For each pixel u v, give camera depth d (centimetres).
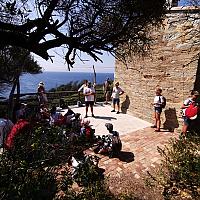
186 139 596
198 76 1006
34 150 267
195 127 931
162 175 579
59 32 198
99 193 470
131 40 225
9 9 184
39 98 1145
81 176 499
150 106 1163
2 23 184
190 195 517
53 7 186
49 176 258
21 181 231
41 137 304
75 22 205
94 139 714
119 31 211
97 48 213
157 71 1119
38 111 796
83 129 680
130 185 596
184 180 525
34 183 236
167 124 1077
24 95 1155
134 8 201
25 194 223
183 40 1001
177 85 1044
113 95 1323
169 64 1066
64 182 297
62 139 337
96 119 1178
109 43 214
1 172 230
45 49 196
